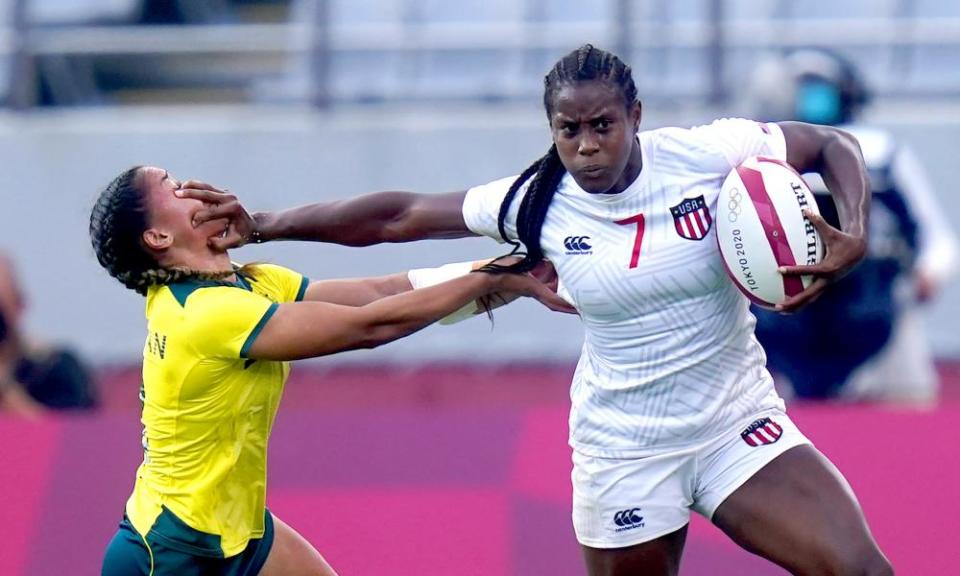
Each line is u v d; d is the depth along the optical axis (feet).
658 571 47.83
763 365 47.85
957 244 108.68
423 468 70.64
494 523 68.64
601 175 41.52
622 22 111.45
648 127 108.58
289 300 47.09
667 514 46.91
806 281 42.42
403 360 111.86
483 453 70.90
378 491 70.03
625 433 46.73
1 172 113.39
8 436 72.49
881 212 79.15
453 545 68.23
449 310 43.16
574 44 115.34
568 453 70.18
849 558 43.37
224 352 42.60
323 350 42.60
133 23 119.34
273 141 113.29
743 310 46.21
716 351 45.55
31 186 113.39
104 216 43.70
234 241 44.88
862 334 79.66
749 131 44.73
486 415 72.33
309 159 113.09
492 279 43.52
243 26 120.78
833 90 83.56
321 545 68.54
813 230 42.27
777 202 42.32
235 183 113.50
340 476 70.69
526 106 115.65
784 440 46.14
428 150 112.78
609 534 47.83
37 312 112.57
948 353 108.17
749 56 112.06
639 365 45.68
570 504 68.54
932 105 112.78
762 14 116.67
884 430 70.18
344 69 118.42
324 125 113.39
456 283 43.27
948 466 68.85
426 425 72.08
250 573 46.06
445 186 112.68
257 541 45.96
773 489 45.14
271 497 70.13
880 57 114.42
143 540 44.55
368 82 117.70
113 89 118.42
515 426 71.72
